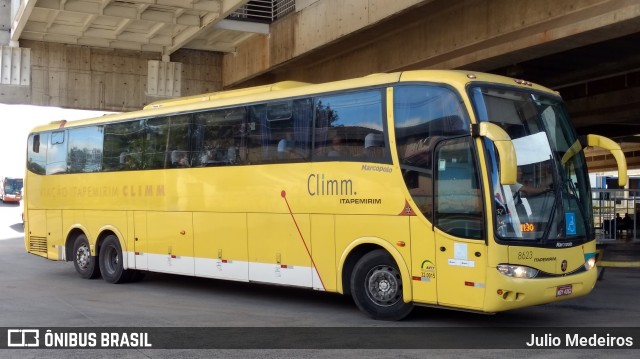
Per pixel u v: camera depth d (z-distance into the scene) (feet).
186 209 41.75
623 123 103.14
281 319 33.17
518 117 30.12
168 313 35.14
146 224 44.83
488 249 27.68
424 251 29.94
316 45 65.67
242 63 83.41
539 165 29.60
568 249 29.37
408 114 31.14
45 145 55.26
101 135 49.39
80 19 72.33
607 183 125.59
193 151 41.60
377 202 31.76
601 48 65.62
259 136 37.65
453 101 29.50
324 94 34.73
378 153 31.99
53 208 53.72
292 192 35.55
